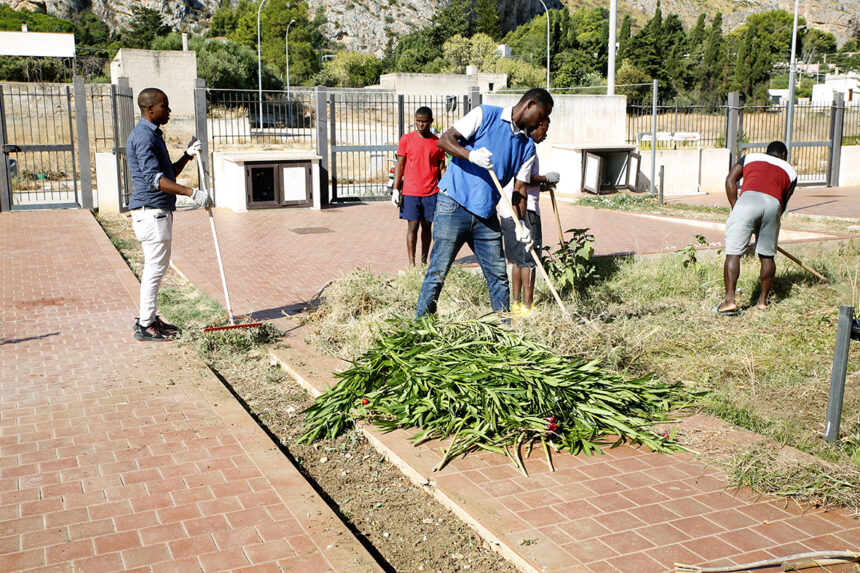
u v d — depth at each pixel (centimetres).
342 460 393
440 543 309
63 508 323
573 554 283
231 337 575
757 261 827
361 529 323
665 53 6869
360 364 467
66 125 3069
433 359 432
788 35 11406
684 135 1930
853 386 472
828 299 707
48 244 1039
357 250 1029
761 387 477
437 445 389
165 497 334
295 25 7600
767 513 316
